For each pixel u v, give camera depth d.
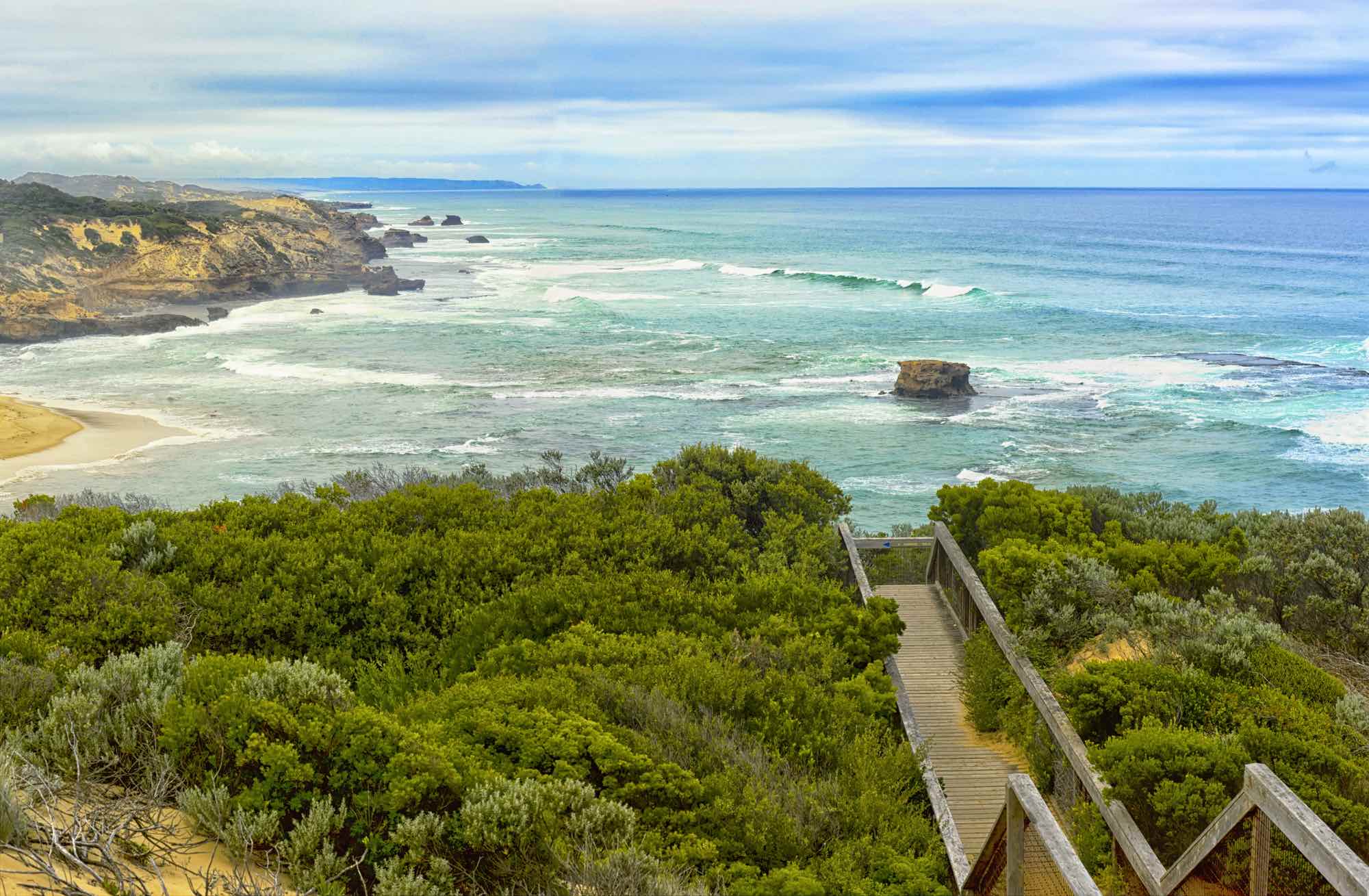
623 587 14.98
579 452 44.38
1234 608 13.97
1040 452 43.97
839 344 70.50
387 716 8.69
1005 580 14.46
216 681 8.95
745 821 8.80
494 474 40.53
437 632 14.41
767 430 48.06
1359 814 7.79
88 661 11.45
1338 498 38.09
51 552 14.31
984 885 7.51
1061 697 11.02
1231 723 9.95
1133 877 8.34
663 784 8.88
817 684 12.45
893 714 13.23
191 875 6.34
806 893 7.54
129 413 50.88
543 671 11.64
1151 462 42.53
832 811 9.34
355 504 18.98
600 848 7.55
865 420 49.75
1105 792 8.90
